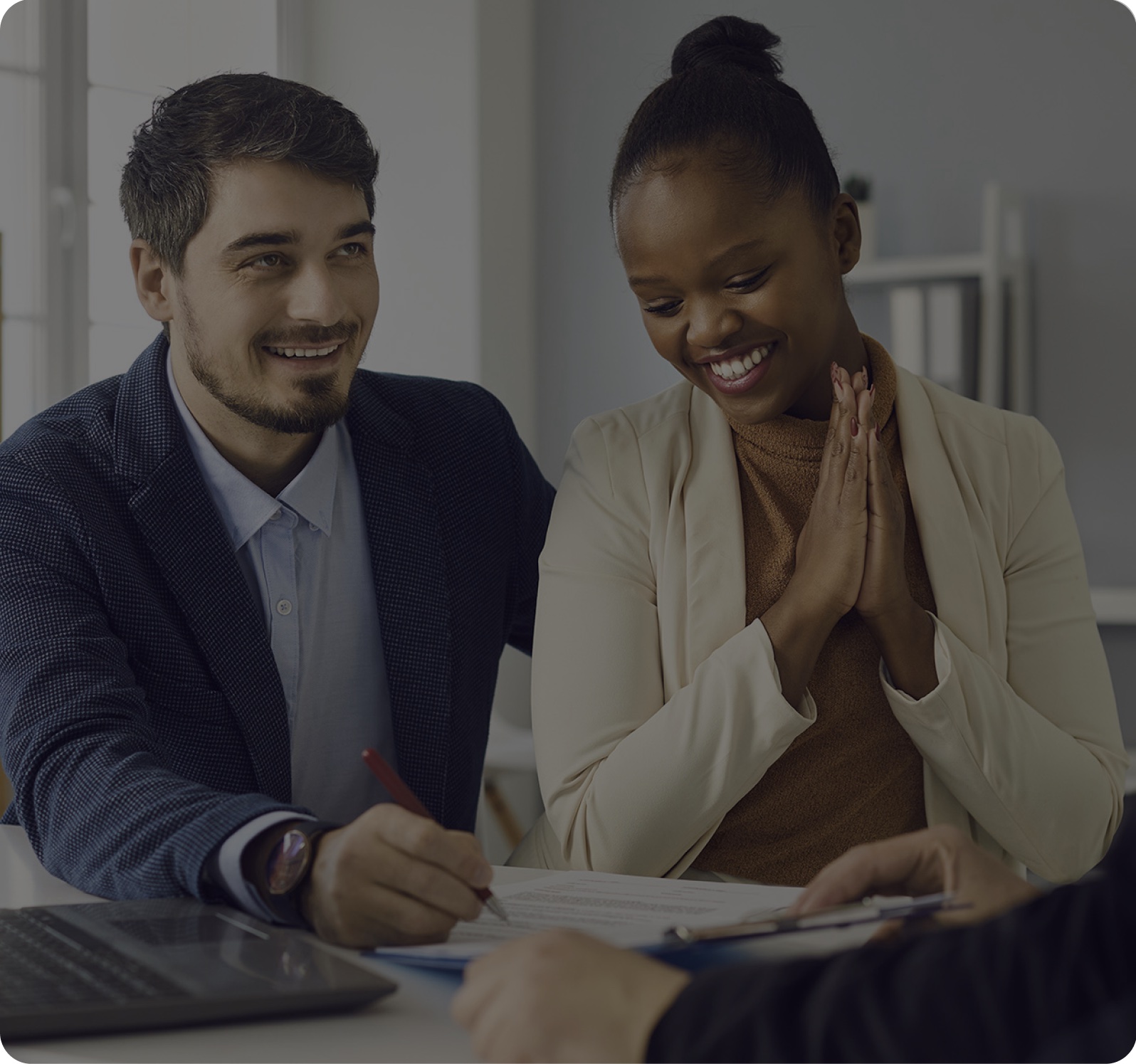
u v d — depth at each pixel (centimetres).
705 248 108
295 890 77
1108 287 272
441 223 308
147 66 302
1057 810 110
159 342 130
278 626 125
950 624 115
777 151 108
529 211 325
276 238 114
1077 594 122
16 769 97
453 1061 56
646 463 125
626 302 318
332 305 116
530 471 148
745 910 78
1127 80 269
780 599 112
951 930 48
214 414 122
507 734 283
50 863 94
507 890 89
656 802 107
